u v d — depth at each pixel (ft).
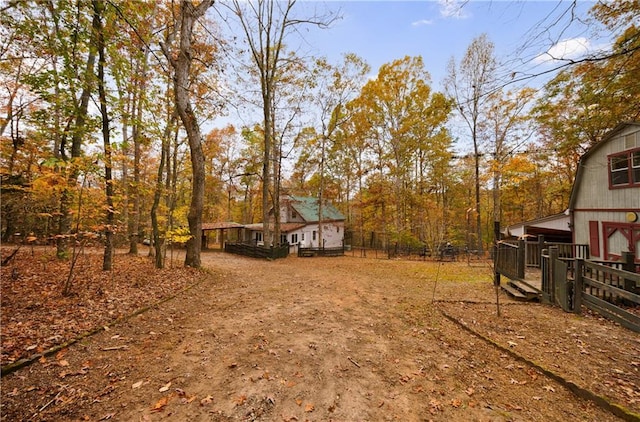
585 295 18.30
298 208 93.91
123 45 26.45
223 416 8.80
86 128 25.91
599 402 9.31
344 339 14.79
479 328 16.10
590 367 11.46
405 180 85.20
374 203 85.92
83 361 11.66
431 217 69.72
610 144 33.83
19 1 15.57
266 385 10.44
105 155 22.76
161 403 9.27
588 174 37.22
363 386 10.59
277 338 14.70
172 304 19.98
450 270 41.83
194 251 34.65
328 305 21.21
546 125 56.34
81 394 9.59
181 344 13.70
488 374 11.44
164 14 32.60
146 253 56.54
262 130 61.87
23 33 22.74
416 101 69.51
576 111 49.39
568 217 41.39
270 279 32.48
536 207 90.84
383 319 18.15
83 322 15.12
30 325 14.15
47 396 9.39
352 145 83.30
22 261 31.01
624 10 10.66
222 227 83.46
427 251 71.61
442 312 19.33
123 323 15.75
